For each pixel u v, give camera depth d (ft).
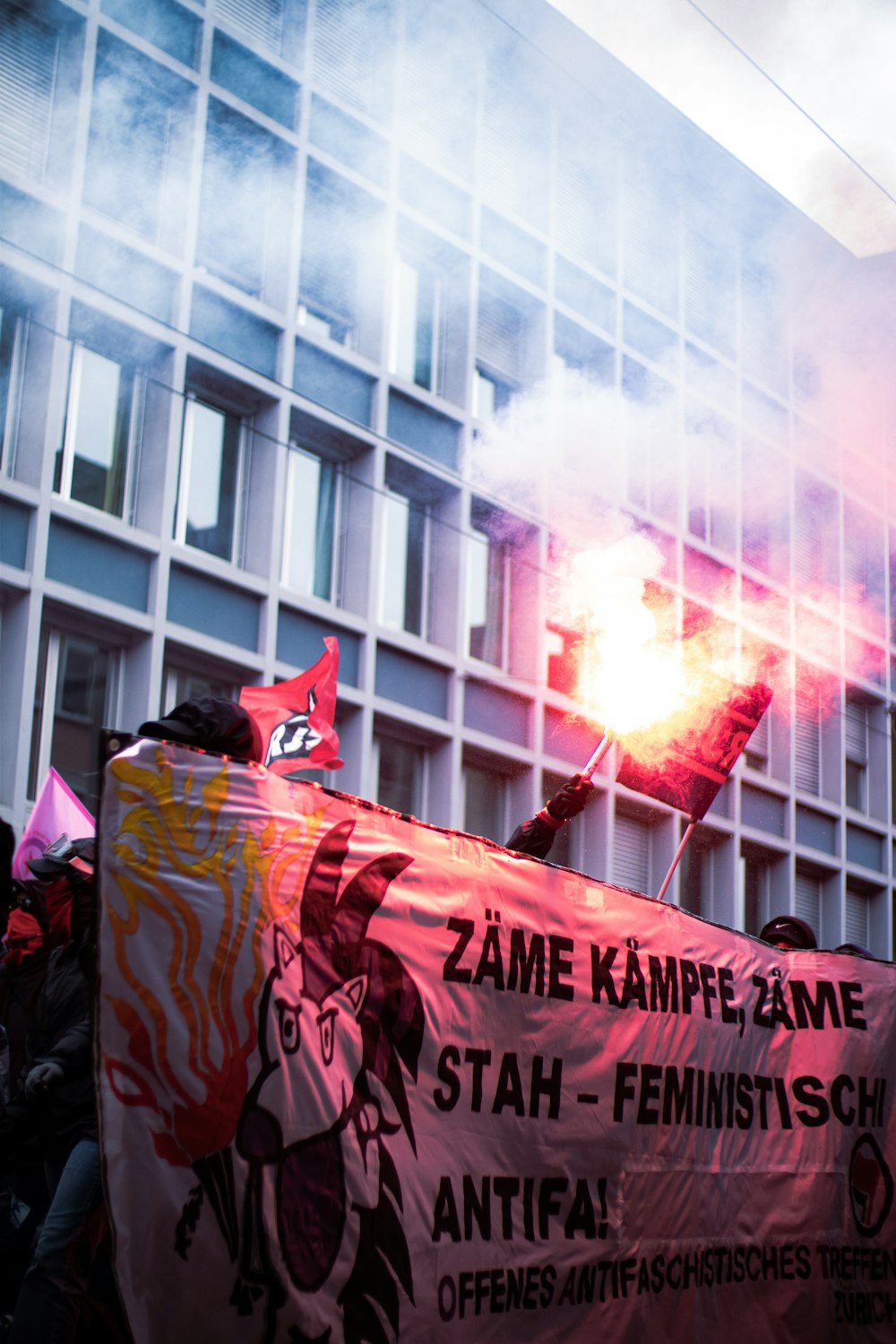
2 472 40.93
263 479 47.57
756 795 68.03
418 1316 12.73
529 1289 14.15
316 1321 11.69
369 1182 12.46
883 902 76.74
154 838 11.41
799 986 19.34
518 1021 14.73
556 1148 14.87
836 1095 19.11
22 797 38.99
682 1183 16.63
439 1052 13.60
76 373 43.19
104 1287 13.64
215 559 45.39
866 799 77.51
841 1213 18.75
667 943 17.25
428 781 51.85
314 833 12.66
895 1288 19.24
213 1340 11.01
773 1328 17.58
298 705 18.17
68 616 41.60
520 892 15.16
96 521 41.88
